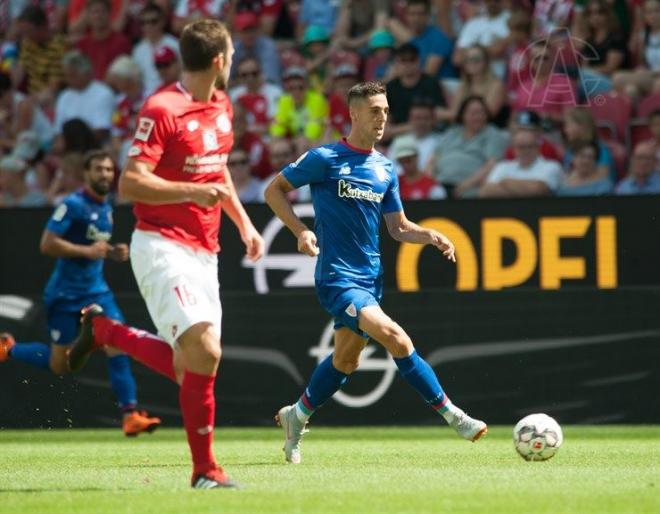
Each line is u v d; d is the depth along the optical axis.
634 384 40.06
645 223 41.34
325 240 25.77
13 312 42.69
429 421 40.81
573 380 40.38
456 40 54.81
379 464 25.62
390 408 41.00
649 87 49.16
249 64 53.44
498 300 40.78
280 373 41.59
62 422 41.62
